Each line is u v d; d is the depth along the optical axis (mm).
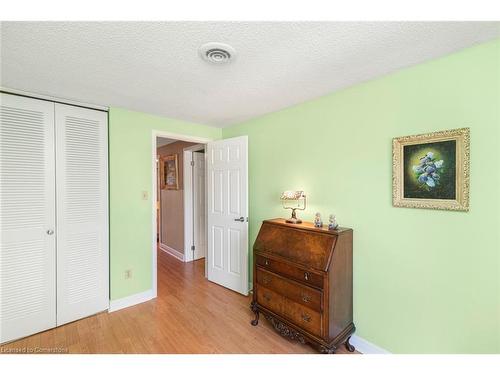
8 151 1953
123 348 1906
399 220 1705
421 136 1571
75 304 2270
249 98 2223
